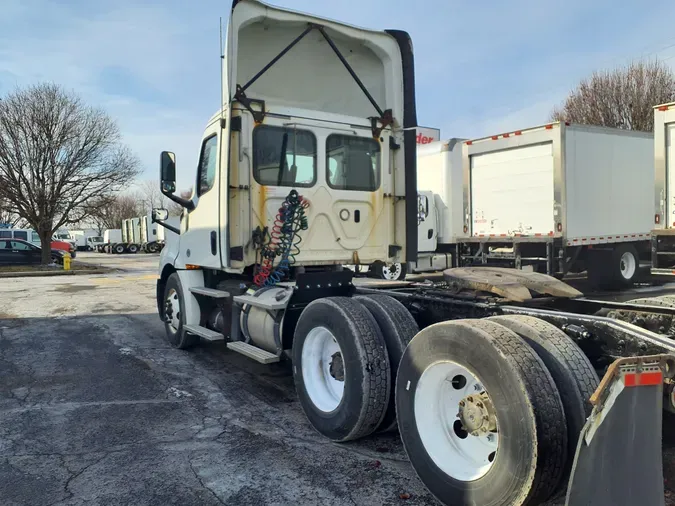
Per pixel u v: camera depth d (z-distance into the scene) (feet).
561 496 9.20
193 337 23.40
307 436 13.98
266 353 16.58
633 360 7.88
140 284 55.77
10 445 13.50
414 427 10.84
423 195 45.78
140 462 12.45
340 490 11.08
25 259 84.99
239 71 18.67
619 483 7.83
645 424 7.92
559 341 9.76
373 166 20.10
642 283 44.45
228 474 11.82
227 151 17.16
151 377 19.56
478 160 42.86
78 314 34.35
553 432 8.50
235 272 18.04
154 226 164.45
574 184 38.09
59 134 82.48
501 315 12.16
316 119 18.79
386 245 20.34
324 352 14.33
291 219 18.12
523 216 39.83
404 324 13.09
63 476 11.78
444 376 10.56
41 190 82.99
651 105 79.71
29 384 18.75
